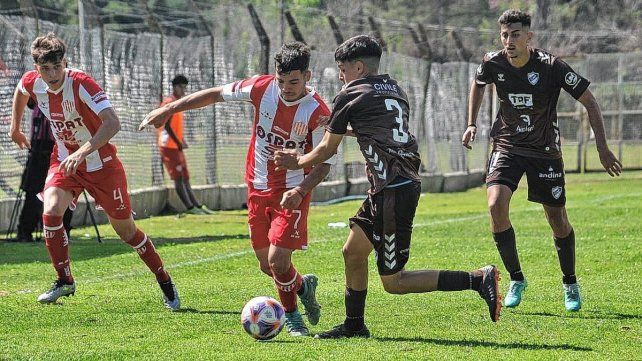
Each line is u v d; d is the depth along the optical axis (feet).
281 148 51.96
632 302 61.11
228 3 151.02
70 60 111.65
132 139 124.06
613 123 214.69
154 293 64.64
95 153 58.80
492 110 202.08
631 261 79.46
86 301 61.26
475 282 47.60
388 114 46.85
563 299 62.39
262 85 51.88
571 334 50.65
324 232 103.91
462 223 112.37
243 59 139.23
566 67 57.00
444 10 218.18
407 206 46.80
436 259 81.76
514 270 59.00
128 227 59.00
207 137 140.15
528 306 59.67
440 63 183.11
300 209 50.67
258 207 52.75
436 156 182.60
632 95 213.46
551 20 234.17
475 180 196.54
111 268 77.00
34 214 95.71
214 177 141.38
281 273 50.52
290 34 146.41
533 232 101.65
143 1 126.31
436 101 182.29
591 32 224.74
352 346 46.98
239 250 88.94
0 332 51.06
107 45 118.83
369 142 46.70
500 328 52.21
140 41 125.90
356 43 47.67
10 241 96.22
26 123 105.29
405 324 53.26
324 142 47.29
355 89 47.06
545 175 58.54
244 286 67.82
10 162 105.91
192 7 135.54
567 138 212.23
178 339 49.11
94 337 49.57
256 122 52.37
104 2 120.88
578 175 207.00
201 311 57.98
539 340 49.01
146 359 44.06
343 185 159.53
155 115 52.11
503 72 58.49
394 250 47.09
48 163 94.94
